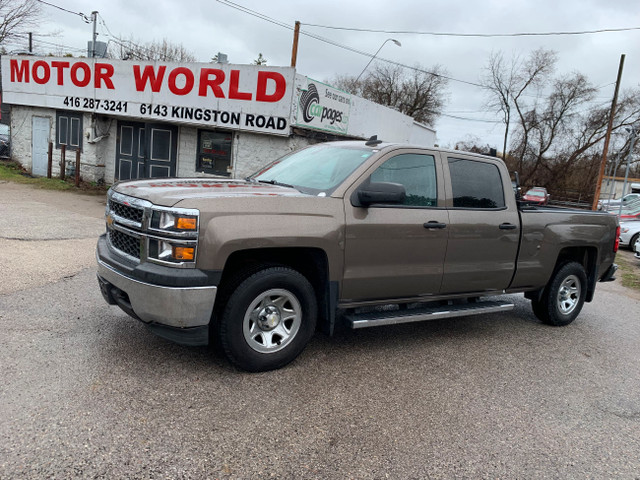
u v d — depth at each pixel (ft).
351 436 10.26
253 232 11.65
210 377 12.15
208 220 11.26
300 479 8.72
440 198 15.30
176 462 8.79
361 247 13.52
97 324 14.74
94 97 50.37
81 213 35.04
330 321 13.48
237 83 44.16
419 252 14.69
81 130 52.80
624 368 15.98
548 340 18.11
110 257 12.64
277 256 13.41
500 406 12.33
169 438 9.46
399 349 15.62
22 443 8.79
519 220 17.10
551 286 19.06
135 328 14.73
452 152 15.98
